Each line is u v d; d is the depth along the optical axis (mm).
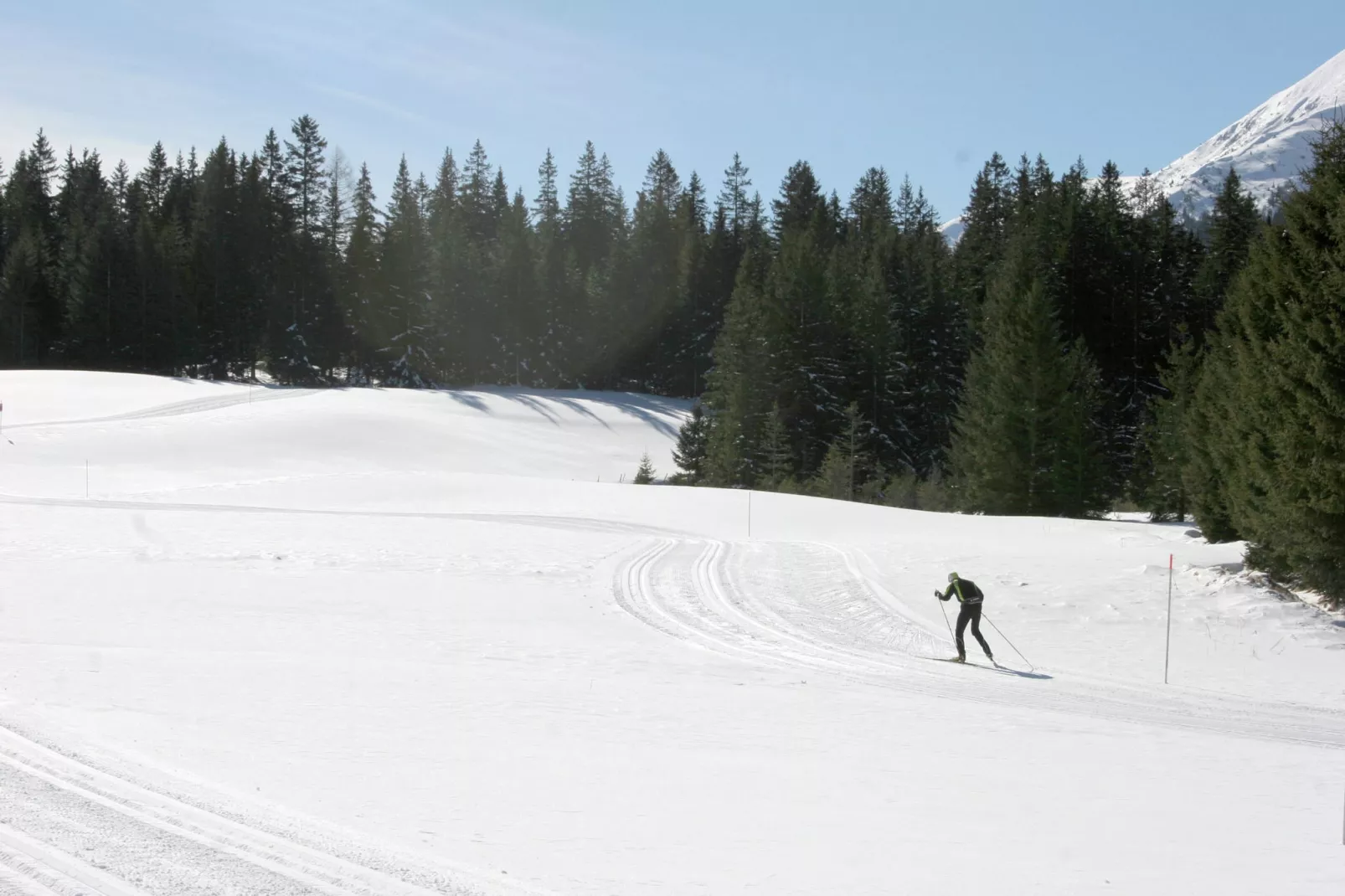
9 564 24734
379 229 101250
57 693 10359
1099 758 9672
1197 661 17078
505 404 85375
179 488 47156
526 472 66375
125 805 6812
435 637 16828
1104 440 56250
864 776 8531
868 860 6285
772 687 13305
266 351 94000
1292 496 21188
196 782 7422
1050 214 72875
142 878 5516
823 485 55844
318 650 15109
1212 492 30734
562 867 5973
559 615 20031
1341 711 13430
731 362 69250
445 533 33469
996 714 12109
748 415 65875
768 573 25906
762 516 38781
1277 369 21578
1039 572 24203
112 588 21328
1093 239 70312
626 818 7016
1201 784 8680
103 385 74812
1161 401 48406
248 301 95312
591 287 104625
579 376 103250
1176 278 71688
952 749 9844
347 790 7438
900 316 78500
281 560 26875
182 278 95750
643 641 17422
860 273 82875
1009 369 49125
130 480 49531
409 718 10102
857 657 16766
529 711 10750
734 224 113125
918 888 5793
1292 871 6262
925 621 20078
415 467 62625
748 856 6293
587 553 29625
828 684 13938
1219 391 30625
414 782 7730
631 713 10953
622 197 123500
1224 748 10500
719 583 24453
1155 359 68500
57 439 56375
